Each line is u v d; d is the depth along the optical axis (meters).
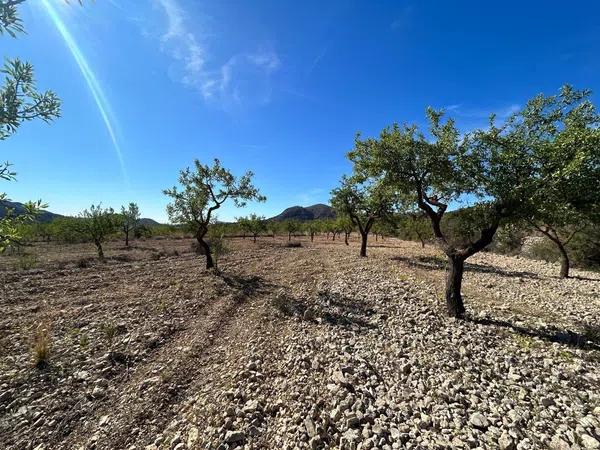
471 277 20.08
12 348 8.73
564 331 9.86
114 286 16.36
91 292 15.05
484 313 11.48
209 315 12.05
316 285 16.83
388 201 27.22
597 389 6.48
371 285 16.55
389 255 31.84
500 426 5.30
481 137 9.76
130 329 10.35
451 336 9.42
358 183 25.34
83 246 40.31
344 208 30.75
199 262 25.81
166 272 20.64
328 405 6.04
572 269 25.45
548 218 9.22
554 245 29.92
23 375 7.32
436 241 12.13
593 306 13.29
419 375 7.05
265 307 12.98
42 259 25.91
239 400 6.37
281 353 8.58
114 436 5.52
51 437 5.50
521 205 9.15
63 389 6.88
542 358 7.96
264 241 52.00
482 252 39.91
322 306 12.73
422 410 5.79
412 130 11.88
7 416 5.99
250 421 5.72
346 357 7.91
